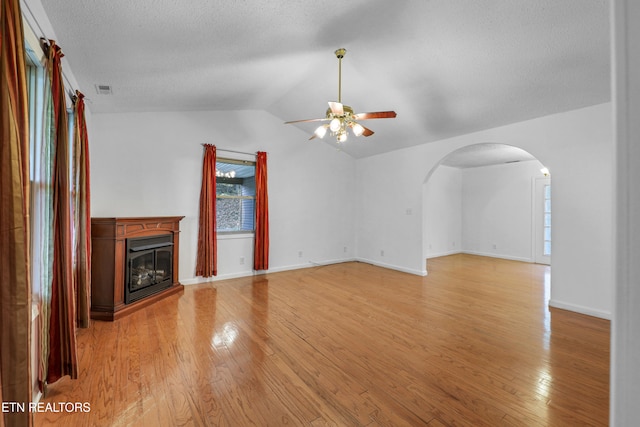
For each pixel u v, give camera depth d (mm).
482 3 2215
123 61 2613
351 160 6453
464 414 1714
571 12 2188
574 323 3014
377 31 2650
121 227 3164
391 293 4047
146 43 2389
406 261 5402
